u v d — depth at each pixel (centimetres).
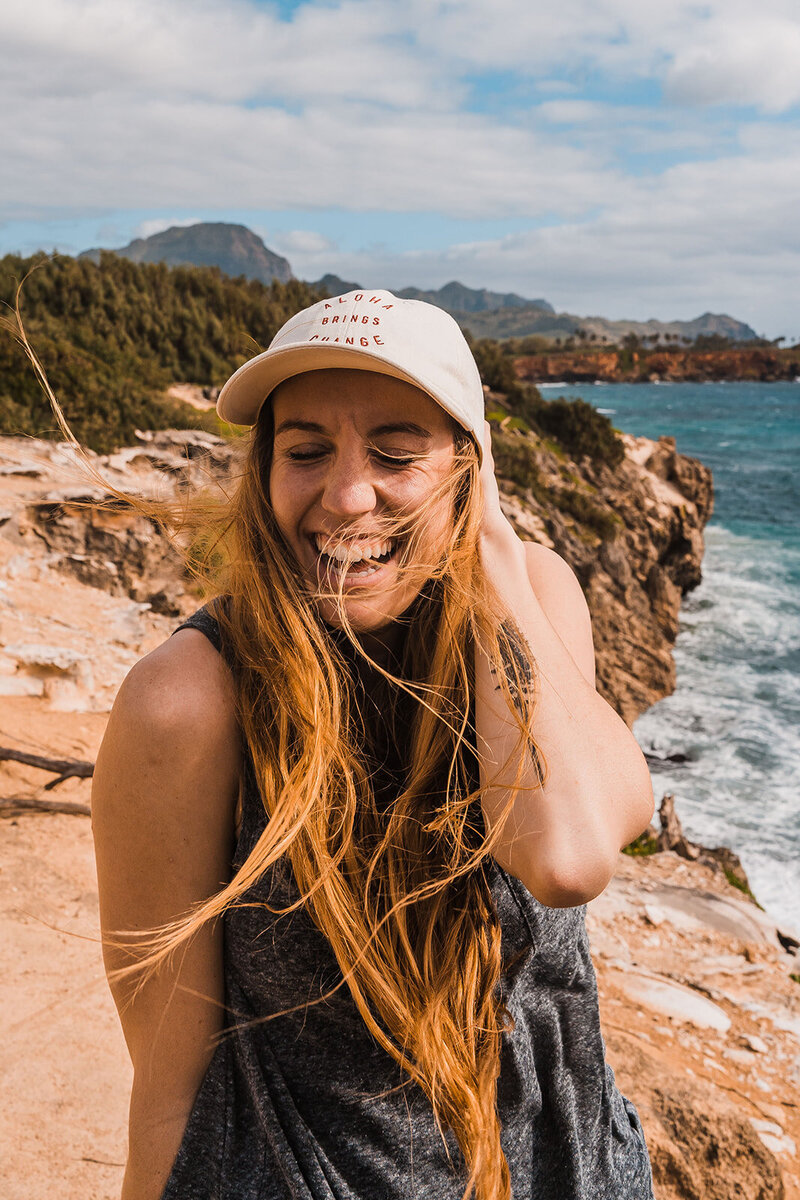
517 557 122
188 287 2911
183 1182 107
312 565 110
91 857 490
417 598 118
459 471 112
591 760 109
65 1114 297
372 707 119
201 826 105
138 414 1822
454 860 108
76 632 967
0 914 412
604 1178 130
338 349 101
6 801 533
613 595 2345
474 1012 110
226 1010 111
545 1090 125
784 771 1678
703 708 2048
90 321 2441
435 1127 113
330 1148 109
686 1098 344
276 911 100
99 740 671
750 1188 320
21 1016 342
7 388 1703
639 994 538
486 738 110
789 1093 456
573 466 2853
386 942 108
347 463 105
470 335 3219
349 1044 109
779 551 3703
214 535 122
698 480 3184
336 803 109
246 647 106
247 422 116
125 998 108
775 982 589
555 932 119
